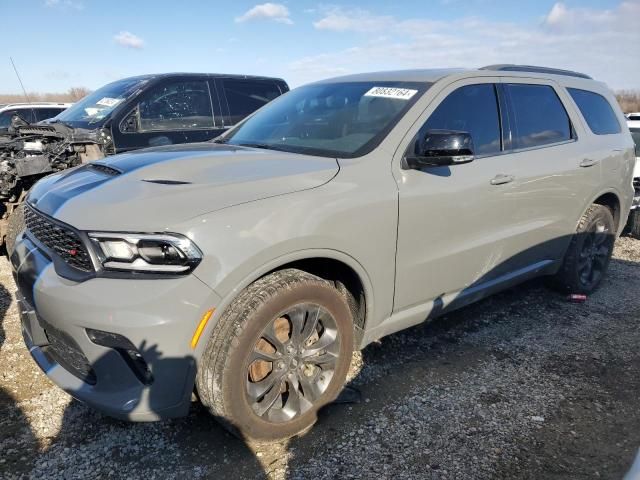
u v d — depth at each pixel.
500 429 2.74
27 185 5.59
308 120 3.47
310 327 2.60
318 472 2.41
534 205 3.78
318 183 2.61
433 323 4.03
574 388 3.17
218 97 6.98
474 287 3.56
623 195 4.80
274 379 2.53
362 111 3.29
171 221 2.18
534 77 4.07
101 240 2.19
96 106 6.52
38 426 2.71
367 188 2.74
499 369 3.37
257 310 2.32
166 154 2.98
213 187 2.39
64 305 2.21
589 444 2.64
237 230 2.27
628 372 3.39
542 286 4.92
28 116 11.88
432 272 3.15
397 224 2.86
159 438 2.63
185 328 2.19
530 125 3.87
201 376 2.34
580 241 4.38
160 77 6.57
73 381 2.41
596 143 4.41
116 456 2.49
